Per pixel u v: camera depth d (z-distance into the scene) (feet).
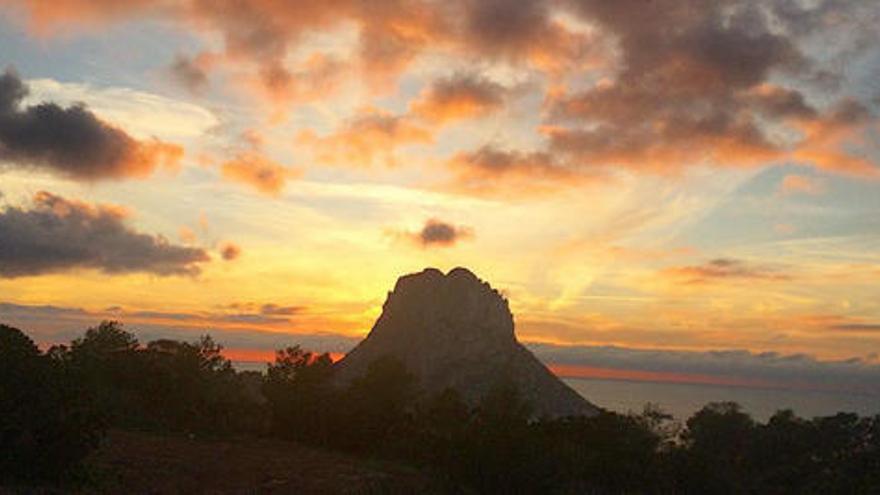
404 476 101.24
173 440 114.11
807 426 159.74
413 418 137.69
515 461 103.14
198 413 135.95
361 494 86.48
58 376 76.23
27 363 75.10
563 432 124.26
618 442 121.19
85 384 80.12
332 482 91.25
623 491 108.78
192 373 139.03
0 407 71.61
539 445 107.55
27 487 69.51
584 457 110.73
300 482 89.35
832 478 141.90
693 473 123.65
